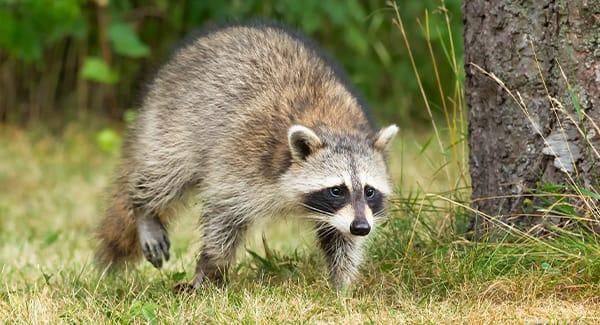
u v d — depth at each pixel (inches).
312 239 432.1
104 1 725.9
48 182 674.8
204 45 434.0
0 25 705.0
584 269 354.9
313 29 733.9
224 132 401.1
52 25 714.8
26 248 502.9
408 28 772.6
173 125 422.3
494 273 369.4
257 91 405.1
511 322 328.5
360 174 382.6
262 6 743.7
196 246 491.2
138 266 458.6
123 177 444.8
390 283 383.6
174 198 431.8
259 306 347.9
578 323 323.0
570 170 370.6
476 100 402.6
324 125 393.1
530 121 379.6
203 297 367.9
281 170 387.9
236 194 392.8
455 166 474.6
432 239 408.5
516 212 389.1
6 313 354.6
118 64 794.2
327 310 351.3
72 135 761.6
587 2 362.0
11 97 795.4
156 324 338.3
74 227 572.7
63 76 796.0
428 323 330.3
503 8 380.5
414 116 787.4
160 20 791.7
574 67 367.6
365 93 783.7
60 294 385.7
